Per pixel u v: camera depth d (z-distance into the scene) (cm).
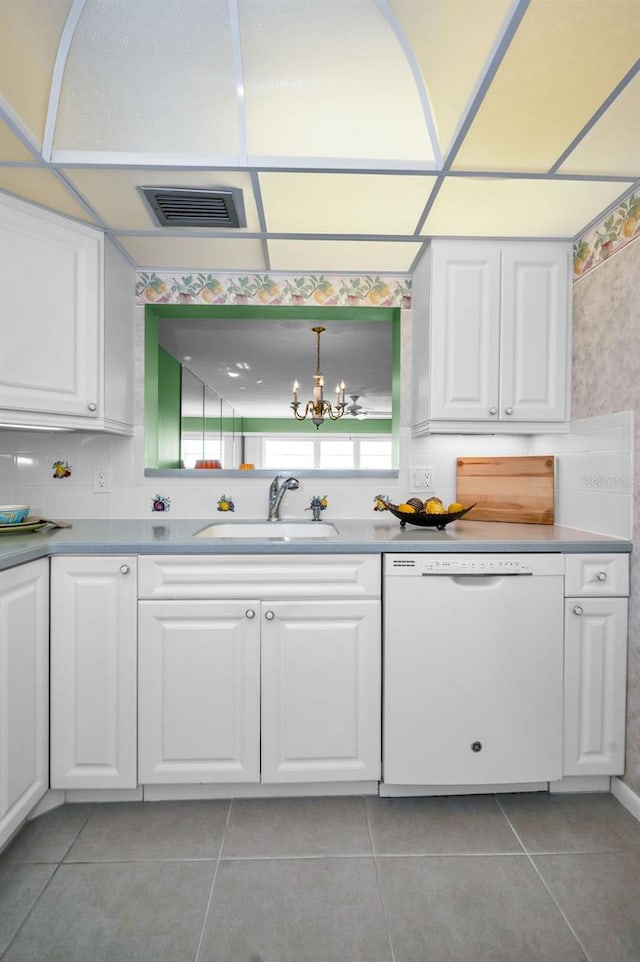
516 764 171
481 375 200
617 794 175
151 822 162
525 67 120
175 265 226
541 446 228
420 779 169
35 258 173
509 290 200
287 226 189
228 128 147
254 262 222
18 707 148
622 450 175
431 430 203
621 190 167
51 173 154
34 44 131
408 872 143
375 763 170
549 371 203
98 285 191
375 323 363
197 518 233
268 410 856
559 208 177
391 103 144
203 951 120
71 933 124
